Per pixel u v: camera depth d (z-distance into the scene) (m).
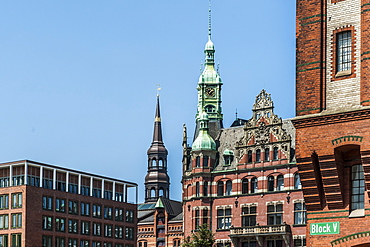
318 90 59.38
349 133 57.03
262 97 177.38
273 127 174.38
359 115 56.62
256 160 176.00
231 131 189.50
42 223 194.00
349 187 57.91
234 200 177.38
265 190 173.12
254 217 173.75
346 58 59.12
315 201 59.03
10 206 193.00
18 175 196.50
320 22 60.28
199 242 167.25
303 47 60.78
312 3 60.88
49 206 197.25
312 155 58.59
